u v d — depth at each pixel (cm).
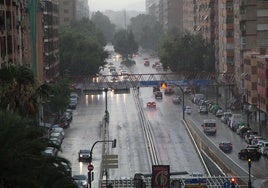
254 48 18962
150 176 9050
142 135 14525
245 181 9138
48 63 19475
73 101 19138
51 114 15712
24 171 4522
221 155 10706
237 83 19675
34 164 4609
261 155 11925
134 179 8444
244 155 11431
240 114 16225
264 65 15725
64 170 5325
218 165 10869
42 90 7975
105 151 12131
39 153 4950
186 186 8294
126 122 16650
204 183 8538
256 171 10275
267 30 19062
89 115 17875
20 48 11494
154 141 13725
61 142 13212
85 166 10950
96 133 14650
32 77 7688
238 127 14600
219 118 17375
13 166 4456
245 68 17750
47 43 19438
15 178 4453
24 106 7556
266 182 9194
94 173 10425
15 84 7488
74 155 12019
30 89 7638
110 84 18788
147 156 12131
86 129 15312
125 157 12069
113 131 15175
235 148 12825
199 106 19275
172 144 13425
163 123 16438
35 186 4538
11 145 4519
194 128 14538
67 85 16725
